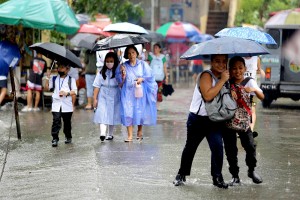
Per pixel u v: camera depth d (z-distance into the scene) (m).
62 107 24.73
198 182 18.06
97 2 51.53
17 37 38.62
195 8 77.81
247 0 66.75
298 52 41.47
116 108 25.58
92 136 27.20
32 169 20.06
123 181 18.12
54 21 32.41
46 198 16.31
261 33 23.12
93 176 18.77
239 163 20.84
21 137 26.84
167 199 16.09
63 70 24.88
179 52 71.88
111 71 25.47
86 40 39.88
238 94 17.25
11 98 38.22
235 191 16.98
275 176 18.97
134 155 22.30
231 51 16.33
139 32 28.17
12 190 17.28
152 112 25.67
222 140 17.69
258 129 29.89
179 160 21.31
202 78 16.77
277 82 41.00
